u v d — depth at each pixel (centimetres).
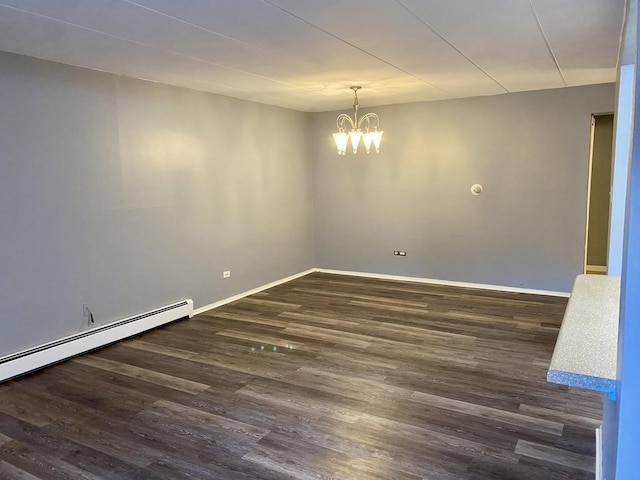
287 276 712
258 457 270
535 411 315
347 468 258
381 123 686
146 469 261
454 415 312
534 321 504
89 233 436
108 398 345
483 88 555
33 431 301
